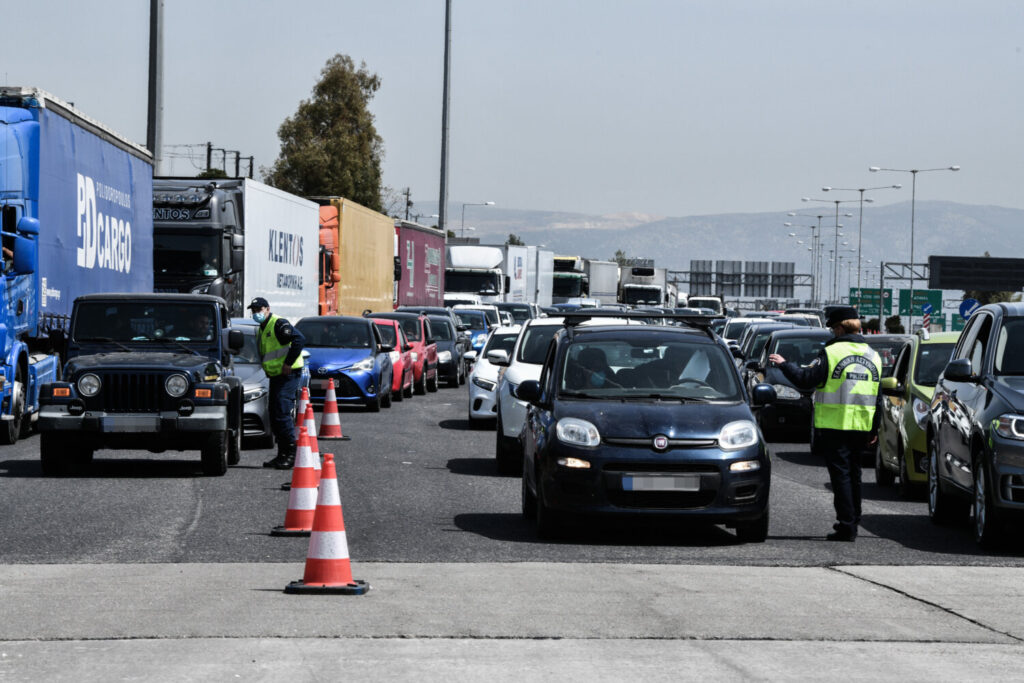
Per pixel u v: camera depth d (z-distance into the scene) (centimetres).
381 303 10831
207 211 7150
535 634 2017
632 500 3017
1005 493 2977
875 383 3161
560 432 3072
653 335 3397
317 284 9200
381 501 3703
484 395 6059
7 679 1722
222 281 7131
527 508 3416
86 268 5597
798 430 5912
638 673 1789
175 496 3697
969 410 3209
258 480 4097
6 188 4753
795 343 6231
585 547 2997
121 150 6119
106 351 4362
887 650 1958
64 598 2275
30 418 5184
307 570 2369
